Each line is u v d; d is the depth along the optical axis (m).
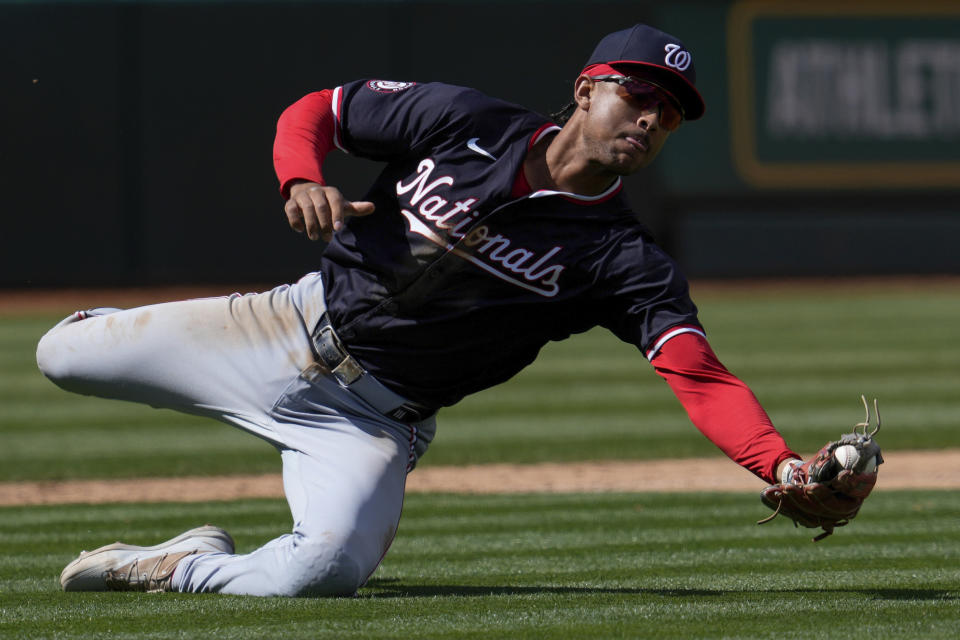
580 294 10.31
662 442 26.84
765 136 73.50
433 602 10.69
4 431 29.06
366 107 10.73
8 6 66.38
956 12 74.44
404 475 11.18
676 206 73.56
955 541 15.14
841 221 74.06
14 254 67.06
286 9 68.62
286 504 19.42
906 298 64.00
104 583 11.39
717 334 49.00
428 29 69.94
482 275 10.23
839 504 9.23
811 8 73.38
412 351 10.68
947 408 30.84
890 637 9.24
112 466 24.20
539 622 9.83
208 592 11.08
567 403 33.22
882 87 74.19
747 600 10.94
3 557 14.33
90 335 11.30
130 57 67.62
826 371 38.00
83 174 67.44
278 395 11.05
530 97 70.69
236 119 68.69
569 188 10.14
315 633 9.34
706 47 72.81
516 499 19.84
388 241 10.52
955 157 74.69
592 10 70.88
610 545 15.15
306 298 11.10
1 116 66.62
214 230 68.88
